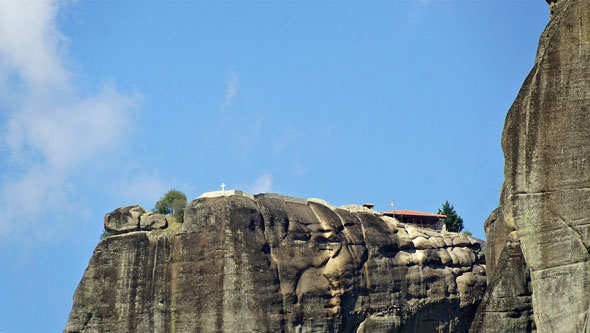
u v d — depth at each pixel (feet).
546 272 230.68
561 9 246.88
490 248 326.03
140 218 430.20
